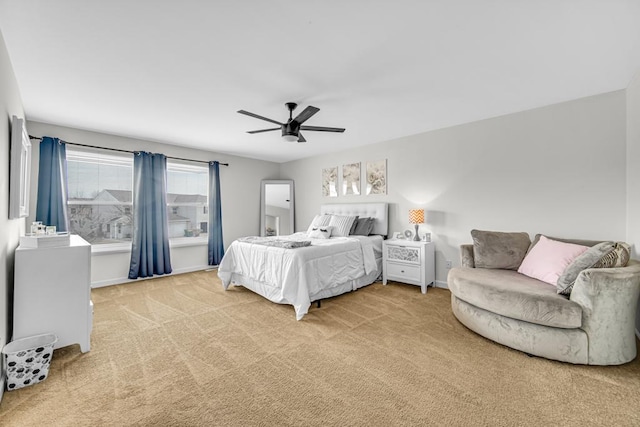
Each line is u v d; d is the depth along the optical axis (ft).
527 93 8.96
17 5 4.96
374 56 6.79
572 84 8.35
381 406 5.08
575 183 9.43
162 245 14.71
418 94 8.99
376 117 11.14
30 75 7.61
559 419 4.73
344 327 8.52
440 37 6.05
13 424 4.67
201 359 6.71
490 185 11.28
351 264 11.85
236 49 6.47
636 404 5.05
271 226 19.47
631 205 8.21
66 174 11.94
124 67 7.24
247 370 6.24
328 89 8.56
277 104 9.73
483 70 7.48
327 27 5.70
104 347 7.30
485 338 7.67
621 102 8.63
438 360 6.59
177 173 16.16
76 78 7.81
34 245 6.73
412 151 13.66
